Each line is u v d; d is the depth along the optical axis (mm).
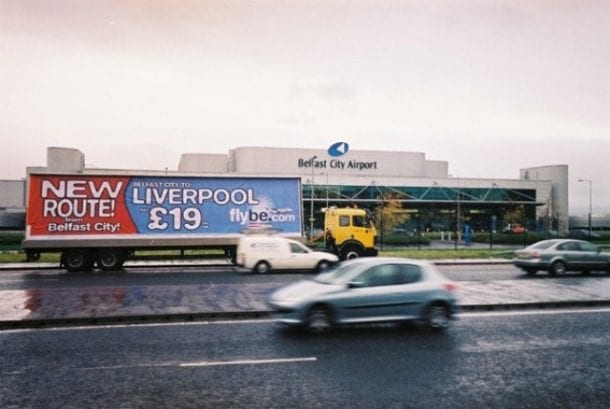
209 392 7012
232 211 24594
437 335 10539
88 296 14852
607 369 8188
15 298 14445
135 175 23688
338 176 62375
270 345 9641
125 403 6590
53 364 8359
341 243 25594
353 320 10750
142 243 23438
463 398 6793
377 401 6664
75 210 22969
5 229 57906
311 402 6617
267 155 65500
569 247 21156
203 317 12180
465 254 31703
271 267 21750
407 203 64875
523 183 67500
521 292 15680
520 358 8812
